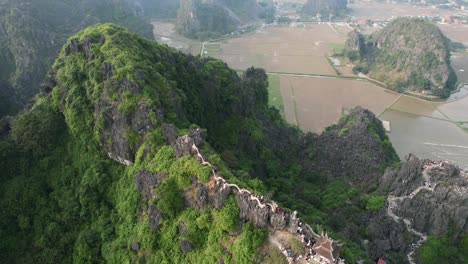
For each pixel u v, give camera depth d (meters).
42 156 111.25
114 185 100.50
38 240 99.44
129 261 86.31
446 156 179.50
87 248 94.56
